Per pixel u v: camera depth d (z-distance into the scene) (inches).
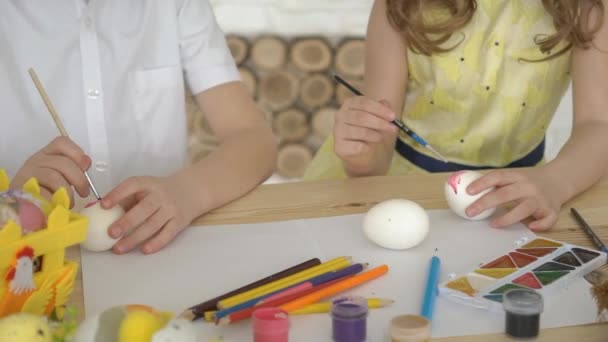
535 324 28.8
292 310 30.8
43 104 54.1
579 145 48.6
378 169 53.9
